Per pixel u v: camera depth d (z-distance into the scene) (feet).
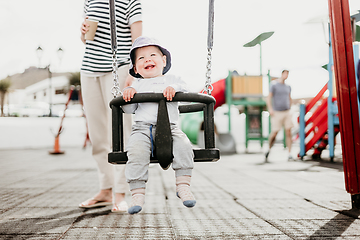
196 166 20.51
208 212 8.91
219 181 14.42
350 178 9.00
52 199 10.80
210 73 6.78
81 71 9.35
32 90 140.36
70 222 7.95
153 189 12.72
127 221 8.04
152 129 6.63
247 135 33.94
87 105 9.36
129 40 9.10
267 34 17.62
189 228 7.41
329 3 9.53
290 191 11.91
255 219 8.16
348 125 9.07
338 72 9.29
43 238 6.70
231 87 32.48
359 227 7.39
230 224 7.71
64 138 53.67
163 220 8.12
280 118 23.34
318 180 14.52
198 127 33.01
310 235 6.83
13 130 63.62
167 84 7.34
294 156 26.94
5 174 17.22
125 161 6.41
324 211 8.91
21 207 9.62
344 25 9.33
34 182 14.47
